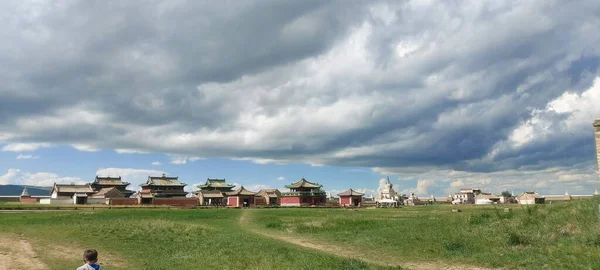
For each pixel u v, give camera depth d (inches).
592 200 1184.8
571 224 1037.2
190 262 965.2
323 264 892.0
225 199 5846.5
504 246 1002.7
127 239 1275.8
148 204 4726.9
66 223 1701.5
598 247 847.7
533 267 786.2
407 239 1221.7
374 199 7519.7
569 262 775.7
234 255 1011.3
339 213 2938.0
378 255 1055.0
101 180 5841.5
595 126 1031.6
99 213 2346.2
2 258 999.6
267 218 2385.6
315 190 5733.3
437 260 952.3
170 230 1461.6
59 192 5196.9
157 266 940.0
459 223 1389.0
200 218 2359.7
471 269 845.2
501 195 7342.5
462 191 7770.7
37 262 973.2
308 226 1763.0
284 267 866.8
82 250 1111.0
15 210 2748.5
